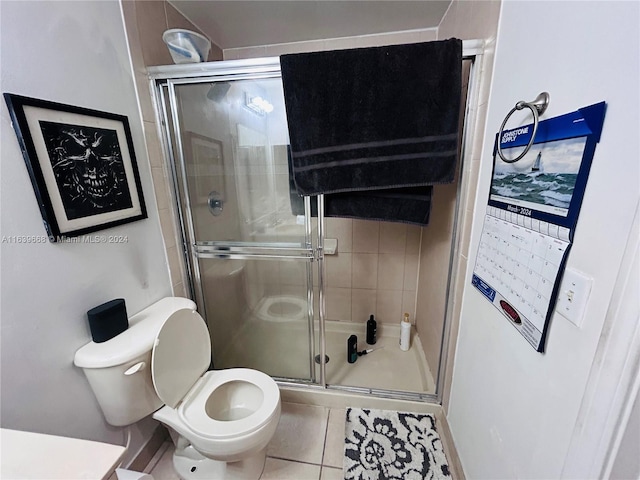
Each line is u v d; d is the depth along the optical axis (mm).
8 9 752
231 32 1638
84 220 961
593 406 522
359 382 1688
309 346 1615
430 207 1219
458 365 1242
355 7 1400
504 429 848
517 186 763
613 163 483
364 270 2115
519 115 769
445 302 1362
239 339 1706
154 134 1288
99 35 1017
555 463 626
